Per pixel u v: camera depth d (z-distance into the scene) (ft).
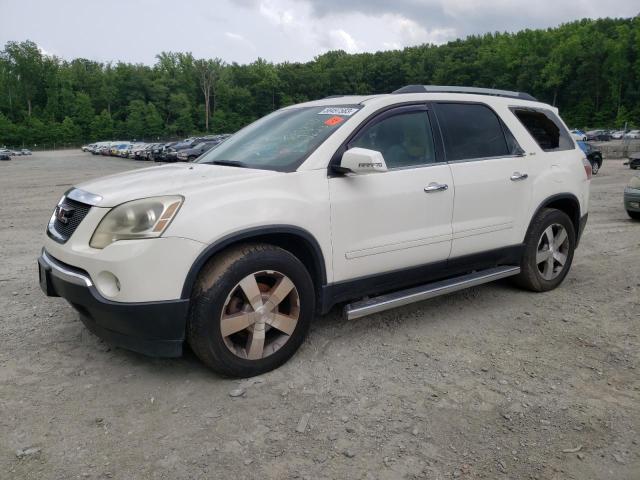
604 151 126.72
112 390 10.68
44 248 12.07
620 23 452.35
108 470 8.31
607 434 9.39
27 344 12.81
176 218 10.11
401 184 12.89
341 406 10.16
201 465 8.46
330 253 11.96
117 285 10.10
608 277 18.88
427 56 437.17
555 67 386.73
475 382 11.13
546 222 16.38
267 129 14.38
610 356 12.41
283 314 11.49
